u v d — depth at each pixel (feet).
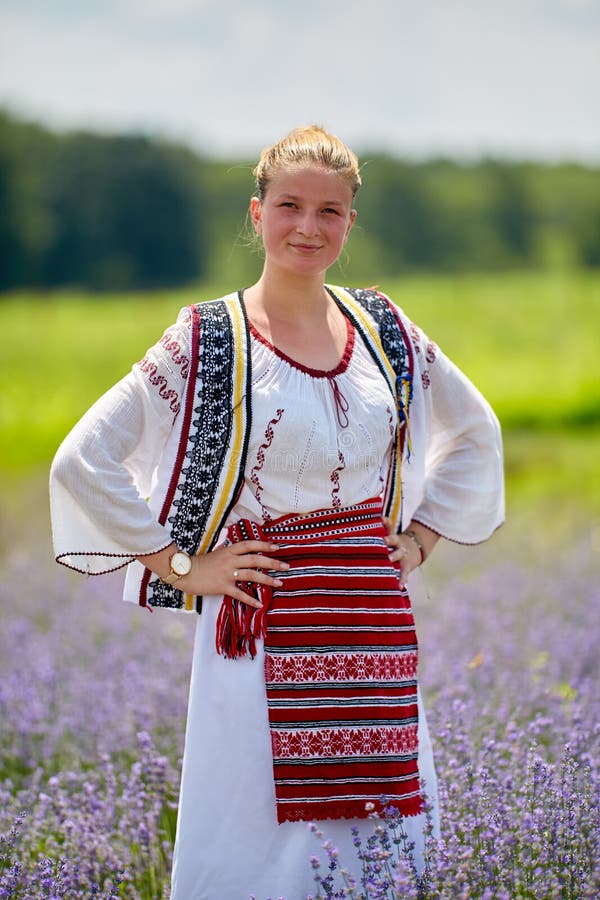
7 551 39.37
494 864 12.51
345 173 12.64
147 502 13.26
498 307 110.52
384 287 128.26
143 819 15.52
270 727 12.37
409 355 13.47
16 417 71.51
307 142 12.65
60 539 12.77
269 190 12.73
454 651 23.48
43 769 19.04
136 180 222.07
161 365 12.57
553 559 33.63
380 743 12.37
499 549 35.65
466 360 90.02
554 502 46.16
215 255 228.02
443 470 14.26
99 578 33.01
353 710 12.35
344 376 12.81
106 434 12.52
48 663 23.45
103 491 12.42
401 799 12.35
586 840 13.02
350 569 12.61
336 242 12.75
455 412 14.11
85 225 219.61
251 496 12.72
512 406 68.18
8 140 216.95
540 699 20.11
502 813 13.64
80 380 92.32
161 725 20.03
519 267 207.62
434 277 201.98
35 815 16.28
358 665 12.40
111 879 14.17
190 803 12.57
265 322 12.85
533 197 216.74
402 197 212.23
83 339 106.22
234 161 241.55
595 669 22.66
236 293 13.16
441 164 224.33
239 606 12.62
